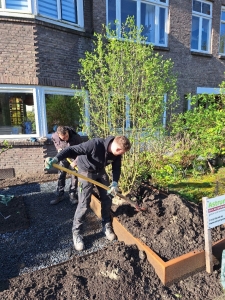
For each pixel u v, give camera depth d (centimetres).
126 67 404
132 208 355
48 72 633
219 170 611
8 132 643
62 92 675
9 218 381
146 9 877
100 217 377
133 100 388
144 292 227
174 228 284
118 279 232
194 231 285
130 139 378
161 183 464
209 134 527
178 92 972
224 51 1133
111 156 286
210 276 253
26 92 623
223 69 1108
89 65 432
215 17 1038
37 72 610
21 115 641
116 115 404
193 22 1000
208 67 1054
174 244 266
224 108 582
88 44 723
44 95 637
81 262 268
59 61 654
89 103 455
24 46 593
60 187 435
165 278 235
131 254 263
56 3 639
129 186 409
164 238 274
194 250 259
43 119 644
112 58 399
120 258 253
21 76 601
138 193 405
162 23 922
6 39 580
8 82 594
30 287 230
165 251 258
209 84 1070
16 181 584
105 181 321
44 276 246
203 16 1009
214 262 269
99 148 274
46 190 518
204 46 1060
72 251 301
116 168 304
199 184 508
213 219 250
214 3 1019
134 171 407
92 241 321
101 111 427
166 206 324
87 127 453
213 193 457
